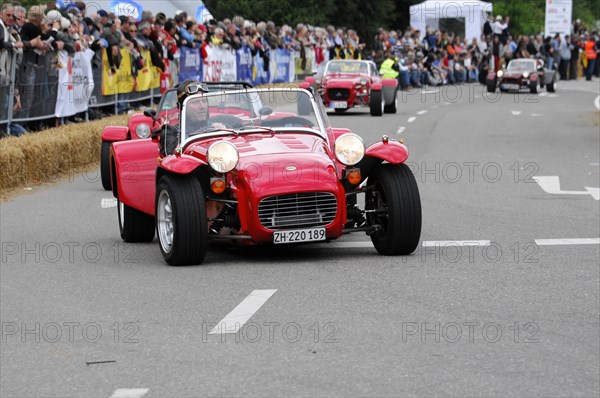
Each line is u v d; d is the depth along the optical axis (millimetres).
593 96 67375
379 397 8844
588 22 160625
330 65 51281
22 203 22906
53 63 30453
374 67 51688
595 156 31188
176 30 43281
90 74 33469
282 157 15281
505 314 11773
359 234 17812
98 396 9109
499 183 25266
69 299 13211
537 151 32781
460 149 33594
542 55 92375
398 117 47750
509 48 88250
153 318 11930
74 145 28281
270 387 9180
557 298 12594
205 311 12180
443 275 14039
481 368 9656
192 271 14781
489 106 56719
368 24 91625
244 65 52906
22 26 29516
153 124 21625
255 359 10070
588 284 13398
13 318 12250
